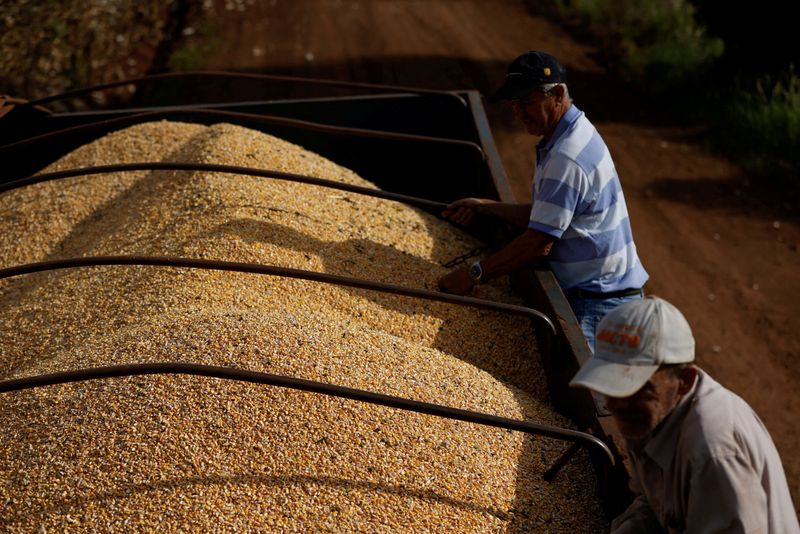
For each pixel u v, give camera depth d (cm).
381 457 267
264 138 482
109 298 371
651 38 1310
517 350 376
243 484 253
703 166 944
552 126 345
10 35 1145
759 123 984
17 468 262
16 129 534
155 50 1299
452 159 552
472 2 1592
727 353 624
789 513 200
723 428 193
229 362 290
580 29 1427
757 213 844
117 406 276
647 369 192
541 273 362
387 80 1183
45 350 354
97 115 543
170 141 499
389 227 434
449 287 379
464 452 277
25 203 477
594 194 342
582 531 265
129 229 418
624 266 361
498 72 1220
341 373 294
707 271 738
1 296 413
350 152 557
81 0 1284
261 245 382
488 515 259
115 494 250
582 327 361
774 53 1093
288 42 1353
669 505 210
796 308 682
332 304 366
